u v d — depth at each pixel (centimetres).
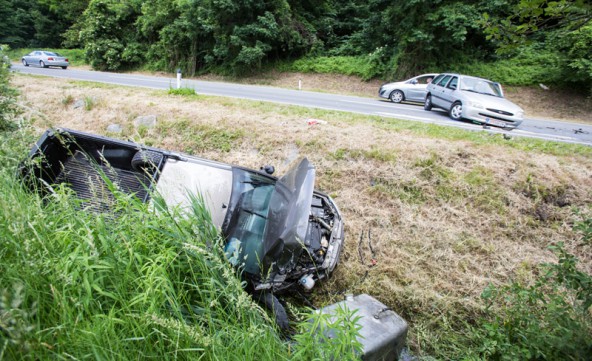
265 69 2241
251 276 318
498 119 878
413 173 587
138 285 222
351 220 521
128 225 254
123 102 962
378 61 1914
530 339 281
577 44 1451
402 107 1230
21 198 252
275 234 303
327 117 868
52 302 191
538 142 709
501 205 520
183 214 316
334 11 2398
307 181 332
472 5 1664
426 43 1734
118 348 182
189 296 243
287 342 238
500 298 376
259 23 2120
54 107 993
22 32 3278
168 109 888
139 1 2588
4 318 153
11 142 349
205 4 2166
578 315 273
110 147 425
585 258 443
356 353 227
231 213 366
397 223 512
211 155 724
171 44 2397
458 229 496
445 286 409
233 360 201
